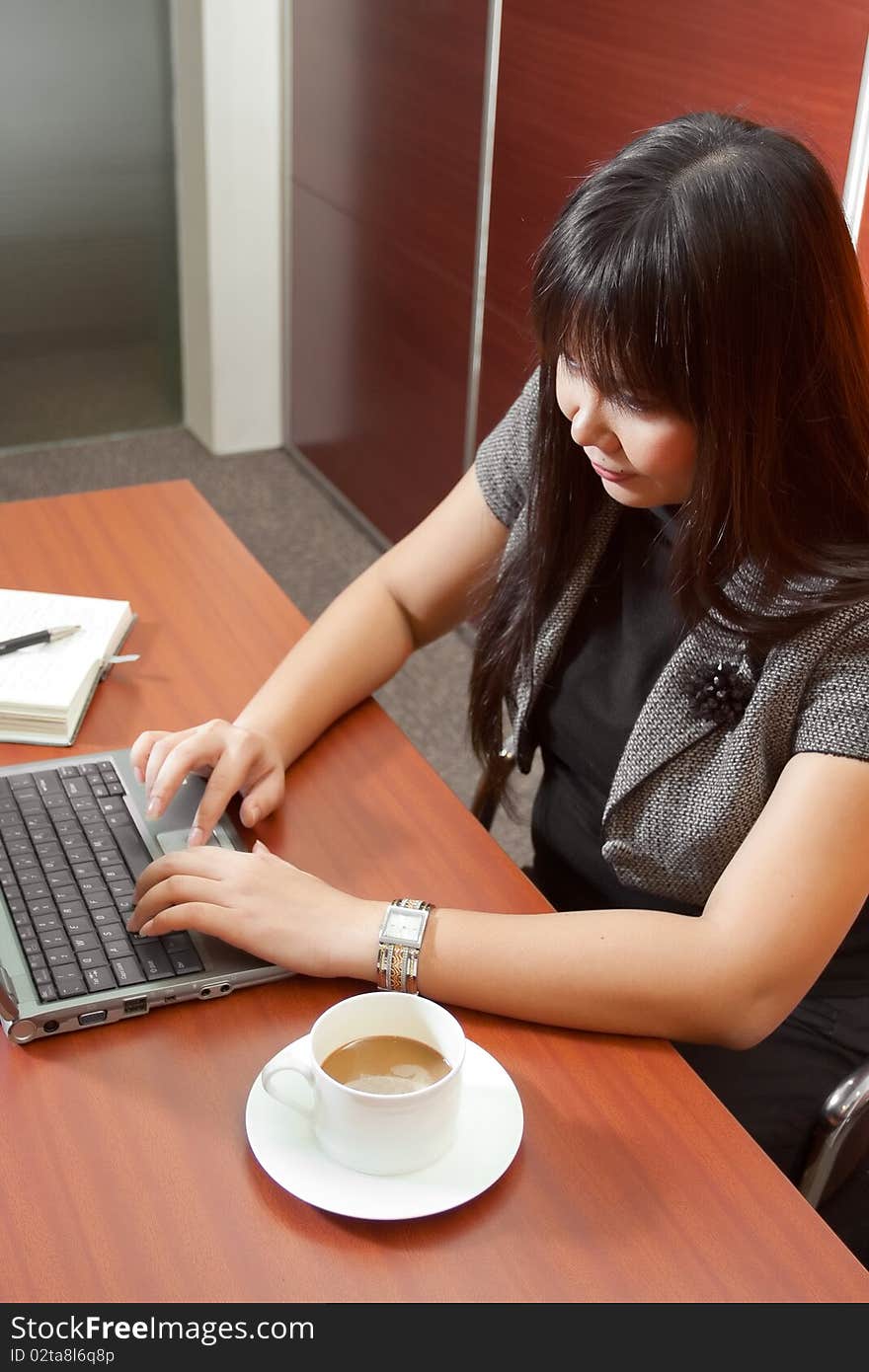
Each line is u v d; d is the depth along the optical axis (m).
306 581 3.18
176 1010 0.97
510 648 1.27
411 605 1.38
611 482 1.06
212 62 3.26
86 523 1.59
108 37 3.32
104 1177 0.84
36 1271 0.79
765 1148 1.21
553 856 1.33
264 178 3.45
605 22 2.19
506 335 2.67
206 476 3.64
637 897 1.24
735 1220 0.84
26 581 1.47
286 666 1.30
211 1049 0.94
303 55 3.21
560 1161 0.88
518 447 1.34
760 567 1.01
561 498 1.19
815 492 1.01
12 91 3.29
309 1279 0.79
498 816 2.48
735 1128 0.91
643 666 1.20
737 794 1.08
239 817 1.17
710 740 1.11
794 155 0.94
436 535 1.38
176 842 1.11
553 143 2.39
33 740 1.23
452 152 2.71
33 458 3.66
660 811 1.13
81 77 3.34
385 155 2.96
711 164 0.93
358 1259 0.80
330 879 1.10
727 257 0.91
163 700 1.30
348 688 1.31
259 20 3.26
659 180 0.94
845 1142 1.09
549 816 1.33
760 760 1.06
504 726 1.46
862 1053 1.22
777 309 0.93
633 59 2.15
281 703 1.25
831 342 0.95
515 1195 0.85
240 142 3.38
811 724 1.01
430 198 2.82
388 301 3.09
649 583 1.21
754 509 0.99
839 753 0.98
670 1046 0.98
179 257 3.65
